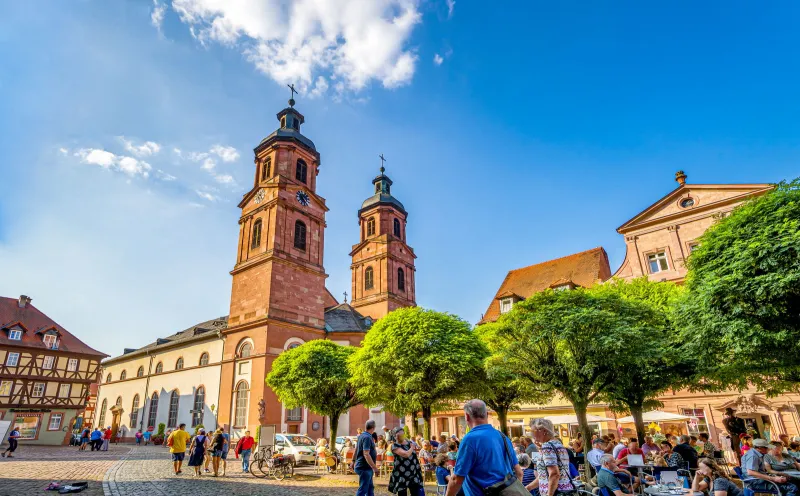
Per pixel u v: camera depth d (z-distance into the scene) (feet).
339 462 68.59
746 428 85.66
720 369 53.01
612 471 31.32
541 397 74.54
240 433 114.32
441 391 68.54
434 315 74.02
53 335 154.92
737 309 46.47
